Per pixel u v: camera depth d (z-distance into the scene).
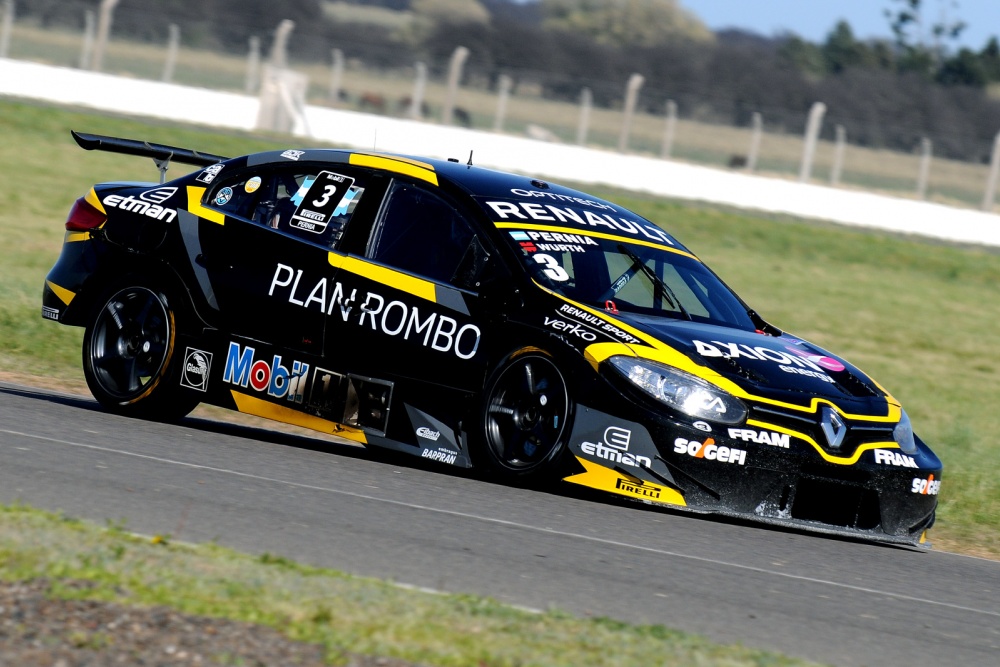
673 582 17.03
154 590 12.87
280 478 21.11
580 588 16.08
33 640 11.44
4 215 67.31
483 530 18.75
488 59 188.88
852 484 21.80
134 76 121.62
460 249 23.72
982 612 18.03
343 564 15.89
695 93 189.50
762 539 21.09
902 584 19.25
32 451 20.61
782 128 122.56
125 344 26.30
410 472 23.50
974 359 64.44
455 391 22.92
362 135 106.94
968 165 121.75
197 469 20.92
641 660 12.36
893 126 183.50
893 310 75.19
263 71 110.81
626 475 21.31
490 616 13.42
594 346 21.78
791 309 71.12
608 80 189.25
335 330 24.06
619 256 24.67
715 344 22.56
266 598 13.05
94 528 15.03
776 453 21.23
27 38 124.06
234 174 26.42
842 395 22.53
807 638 15.05
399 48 190.75
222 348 25.16
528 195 25.27
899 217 105.69
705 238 89.25
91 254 26.84
